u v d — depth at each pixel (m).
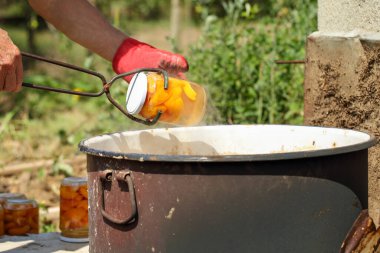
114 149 3.08
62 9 3.54
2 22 14.38
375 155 3.51
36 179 6.09
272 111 5.41
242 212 2.53
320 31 3.74
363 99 3.51
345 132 3.02
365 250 2.74
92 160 2.79
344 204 2.67
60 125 7.93
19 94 8.71
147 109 3.00
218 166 2.51
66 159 6.42
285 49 5.50
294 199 2.55
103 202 2.74
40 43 12.76
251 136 3.26
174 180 2.55
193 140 3.27
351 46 3.51
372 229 2.75
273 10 6.14
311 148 3.14
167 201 2.57
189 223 2.55
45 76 9.66
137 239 2.64
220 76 5.66
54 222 5.19
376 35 3.45
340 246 2.68
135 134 3.17
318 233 2.61
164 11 16.89
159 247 2.60
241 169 2.51
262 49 5.68
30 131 7.64
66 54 11.65
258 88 5.38
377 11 3.44
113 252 2.73
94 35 3.54
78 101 8.82
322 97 3.64
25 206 3.98
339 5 3.68
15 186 5.95
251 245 2.54
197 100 3.10
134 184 2.62
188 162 2.52
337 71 3.58
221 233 2.54
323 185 2.59
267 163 2.51
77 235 3.80
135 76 3.06
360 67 3.49
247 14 5.87
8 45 2.91
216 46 5.83
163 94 3.00
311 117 3.71
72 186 3.79
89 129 7.32
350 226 2.71
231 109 5.61
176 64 3.39
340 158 2.62
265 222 2.54
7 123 6.86
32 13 12.02
